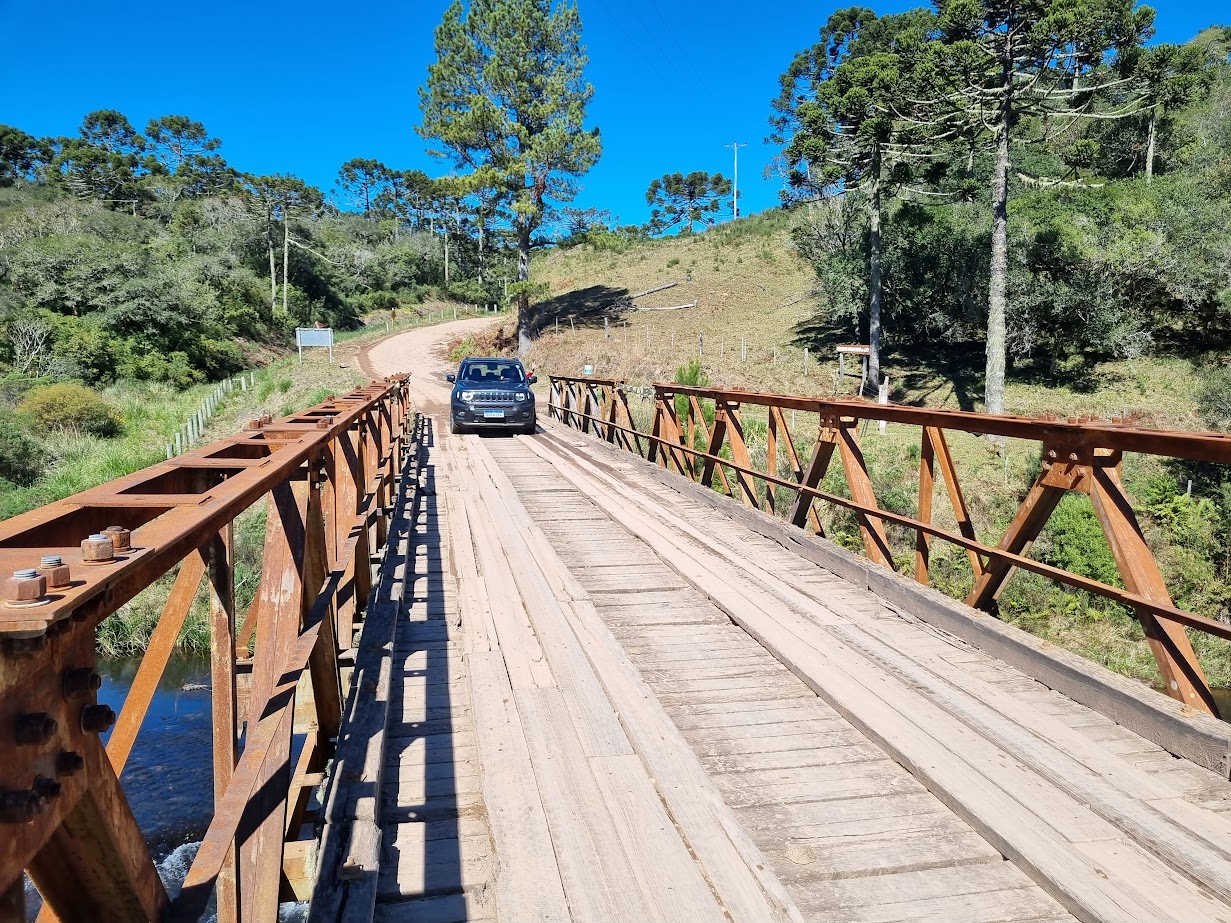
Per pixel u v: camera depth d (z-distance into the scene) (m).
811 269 48.66
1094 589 3.45
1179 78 21.25
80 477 20.20
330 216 109.25
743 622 4.57
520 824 2.56
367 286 77.12
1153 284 26.97
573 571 5.88
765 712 3.52
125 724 1.50
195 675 10.37
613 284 53.16
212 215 63.81
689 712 3.51
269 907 1.61
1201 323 27.34
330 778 2.56
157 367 36.97
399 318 70.38
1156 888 2.24
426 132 37.88
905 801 2.80
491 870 2.38
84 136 106.31
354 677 3.35
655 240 70.25
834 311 33.84
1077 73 22.19
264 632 2.06
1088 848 2.43
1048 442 3.78
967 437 20.23
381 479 5.98
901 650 4.11
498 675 3.85
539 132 37.56
